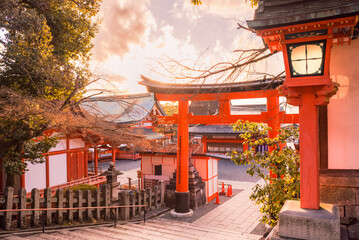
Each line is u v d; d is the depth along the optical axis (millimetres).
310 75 3553
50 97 9078
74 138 18219
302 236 3504
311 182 3729
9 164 9391
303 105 3699
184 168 13602
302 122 3721
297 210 3691
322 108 4855
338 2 3217
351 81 4695
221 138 36562
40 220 7844
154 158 18312
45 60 8531
